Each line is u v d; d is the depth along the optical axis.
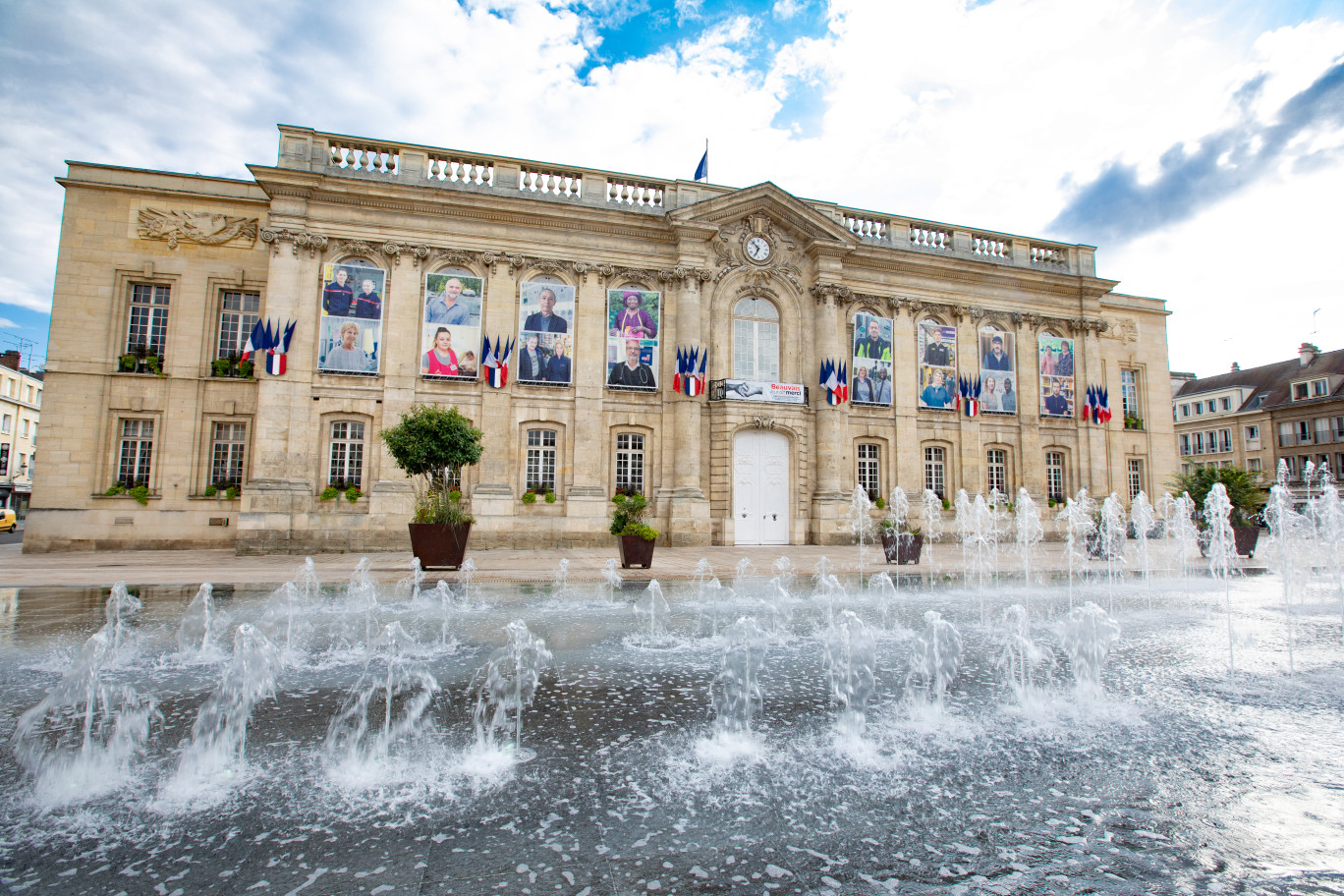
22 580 12.59
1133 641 8.07
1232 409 55.12
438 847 3.20
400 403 20.72
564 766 4.16
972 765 4.24
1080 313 28.05
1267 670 6.65
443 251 21.44
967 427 26.14
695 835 3.33
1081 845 3.27
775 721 5.03
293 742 4.55
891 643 7.88
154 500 20.53
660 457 22.77
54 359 20.25
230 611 9.69
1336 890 2.88
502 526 21.09
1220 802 3.75
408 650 7.28
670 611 9.95
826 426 24.02
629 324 22.72
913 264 25.89
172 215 21.30
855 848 3.22
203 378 21.11
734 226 23.95
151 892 2.79
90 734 4.69
